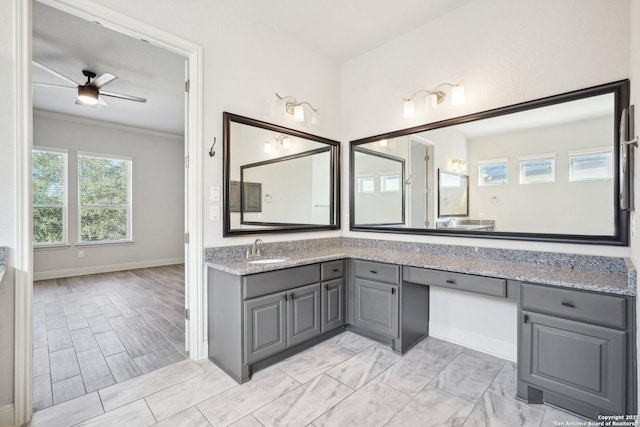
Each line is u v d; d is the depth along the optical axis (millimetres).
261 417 1662
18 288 1594
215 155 2377
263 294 2104
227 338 2111
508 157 2262
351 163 3309
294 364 2234
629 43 1797
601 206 1889
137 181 5938
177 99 4418
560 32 2039
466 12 2469
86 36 2854
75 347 2512
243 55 2551
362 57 3227
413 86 2812
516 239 2219
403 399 1816
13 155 1584
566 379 1636
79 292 4195
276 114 2787
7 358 1574
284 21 2682
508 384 1978
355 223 3279
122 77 3727
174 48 2201
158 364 2240
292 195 2922
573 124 1987
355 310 2689
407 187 2840
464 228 2484
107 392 1891
